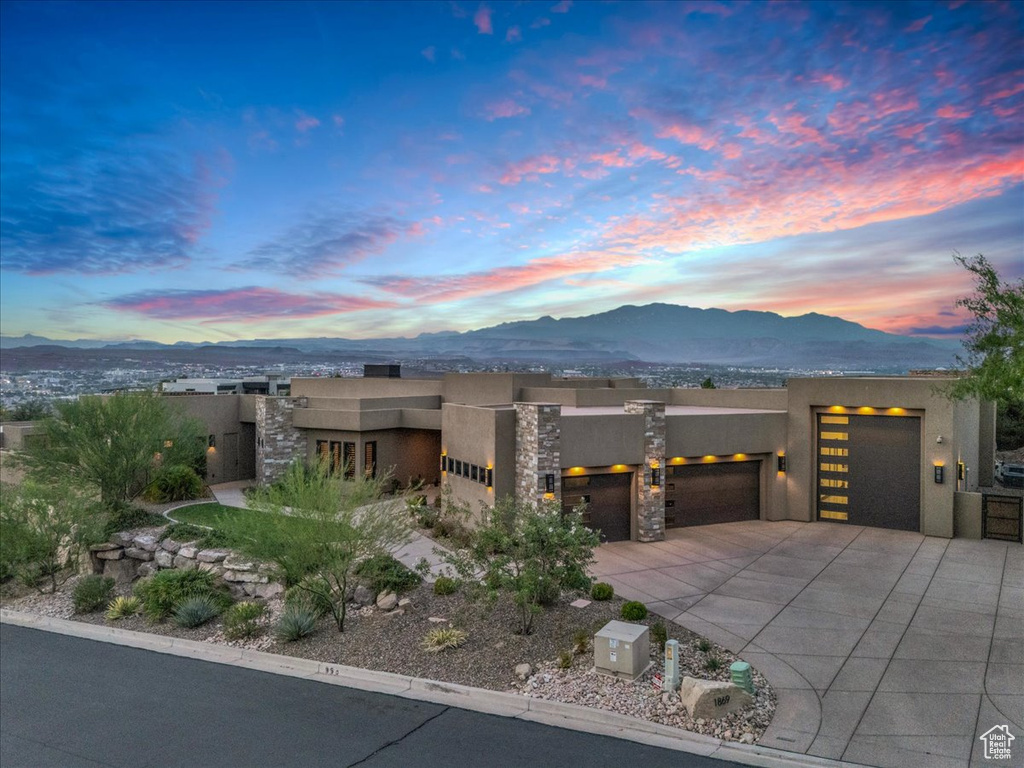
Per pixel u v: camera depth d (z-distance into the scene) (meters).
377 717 10.73
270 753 9.76
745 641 12.91
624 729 9.86
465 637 13.48
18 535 20.16
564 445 20.34
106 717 11.29
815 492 23.75
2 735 10.73
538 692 11.05
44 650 15.10
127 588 19.64
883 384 22.20
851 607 14.77
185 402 29.88
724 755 9.00
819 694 10.70
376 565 15.64
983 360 13.97
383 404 30.45
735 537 21.58
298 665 13.29
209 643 15.02
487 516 18.69
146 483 26.78
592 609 14.61
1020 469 29.62
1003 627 13.47
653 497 21.25
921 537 21.28
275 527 14.72
